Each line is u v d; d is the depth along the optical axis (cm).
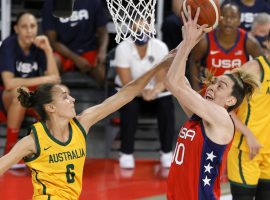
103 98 1836
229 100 945
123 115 1577
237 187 1130
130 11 972
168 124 1587
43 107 912
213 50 1510
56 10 923
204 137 917
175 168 947
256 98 1105
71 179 920
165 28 1822
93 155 1684
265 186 1141
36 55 1585
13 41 1563
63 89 920
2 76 1548
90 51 1816
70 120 929
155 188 1462
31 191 1405
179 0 1784
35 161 909
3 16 1886
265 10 1833
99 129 1872
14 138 1530
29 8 2083
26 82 1535
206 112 898
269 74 1096
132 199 1384
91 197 1386
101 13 1795
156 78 1546
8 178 1484
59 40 1794
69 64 1802
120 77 1571
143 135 1816
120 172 1565
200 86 1520
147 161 1653
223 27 1482
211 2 858
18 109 1509
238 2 1823
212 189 932
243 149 1114
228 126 912
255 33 1664
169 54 942
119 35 926
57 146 909
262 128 1118
